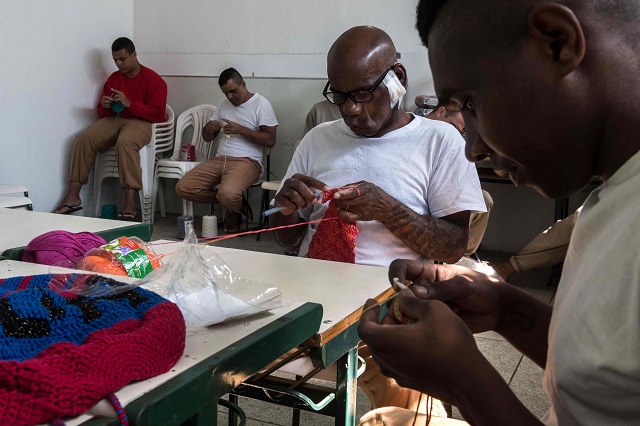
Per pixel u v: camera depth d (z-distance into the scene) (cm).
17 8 529
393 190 195
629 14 63
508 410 65
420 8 76
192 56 607
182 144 607
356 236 194
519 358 275
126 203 566
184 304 105
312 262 167
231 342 91
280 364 137
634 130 65
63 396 67
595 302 61
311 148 211
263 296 109
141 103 571
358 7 530
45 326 83
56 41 566
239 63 587
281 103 574
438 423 118
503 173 79
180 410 76
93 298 96
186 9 603
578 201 450
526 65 65
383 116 190
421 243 187
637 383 58
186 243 124
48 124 569
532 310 94
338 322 117
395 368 71
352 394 134
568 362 64
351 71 183
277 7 563
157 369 78
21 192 373
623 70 63
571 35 61
